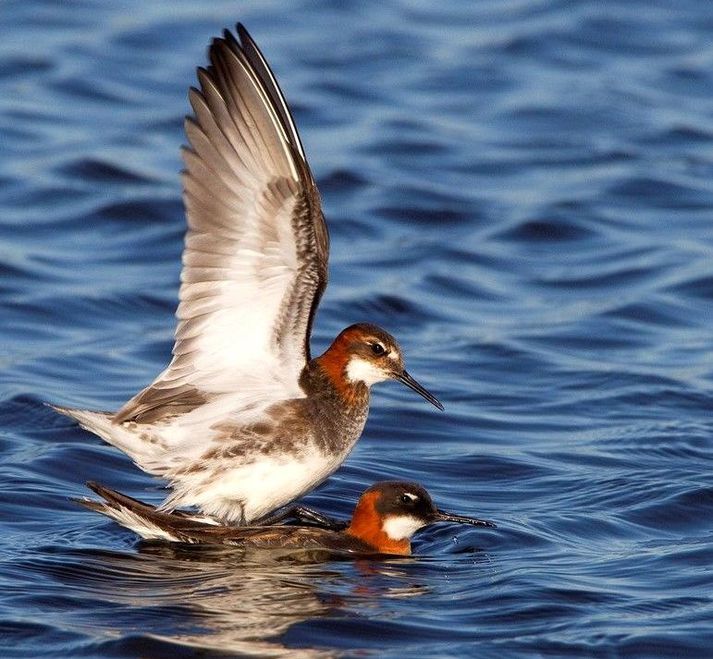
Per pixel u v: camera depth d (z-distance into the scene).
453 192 24.11
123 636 10.30
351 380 12.83
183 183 11.59
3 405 15.68
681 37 31.16
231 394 12.31
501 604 11.00
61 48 29.17
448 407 16.38
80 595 11.08
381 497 12.31
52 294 19.55
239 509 12.58
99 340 18.30
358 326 12.92
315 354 17.55
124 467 14.38
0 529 12.53
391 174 24.73
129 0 31.95
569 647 10.27
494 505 13.51
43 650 10.12
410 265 21.28
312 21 31.36
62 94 27.23
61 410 12.41
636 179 24.64
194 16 30.98
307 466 12.51
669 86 28.95
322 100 27.64
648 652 10.23
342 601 11.06
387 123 26.72
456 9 32.56
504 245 22.27
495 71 29.31
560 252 22.14
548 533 12.73
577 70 29.55
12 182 23.44
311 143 25.83
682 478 14.01
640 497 13.55
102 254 21.39
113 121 26.30
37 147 24.97
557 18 31.88
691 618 10.77
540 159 25.61
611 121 27.30
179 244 21.75
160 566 11.77
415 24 31.55
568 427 15.80
